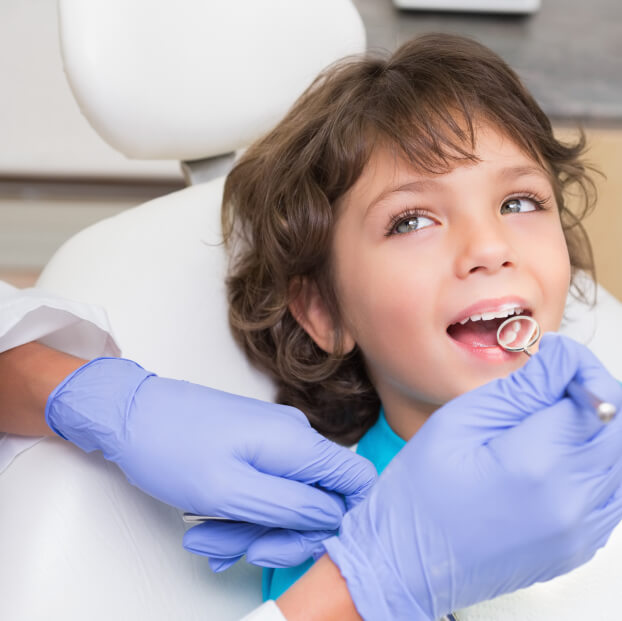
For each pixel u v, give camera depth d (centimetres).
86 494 67
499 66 90
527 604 74
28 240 206
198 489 65
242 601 77
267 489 66
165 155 103
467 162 77
